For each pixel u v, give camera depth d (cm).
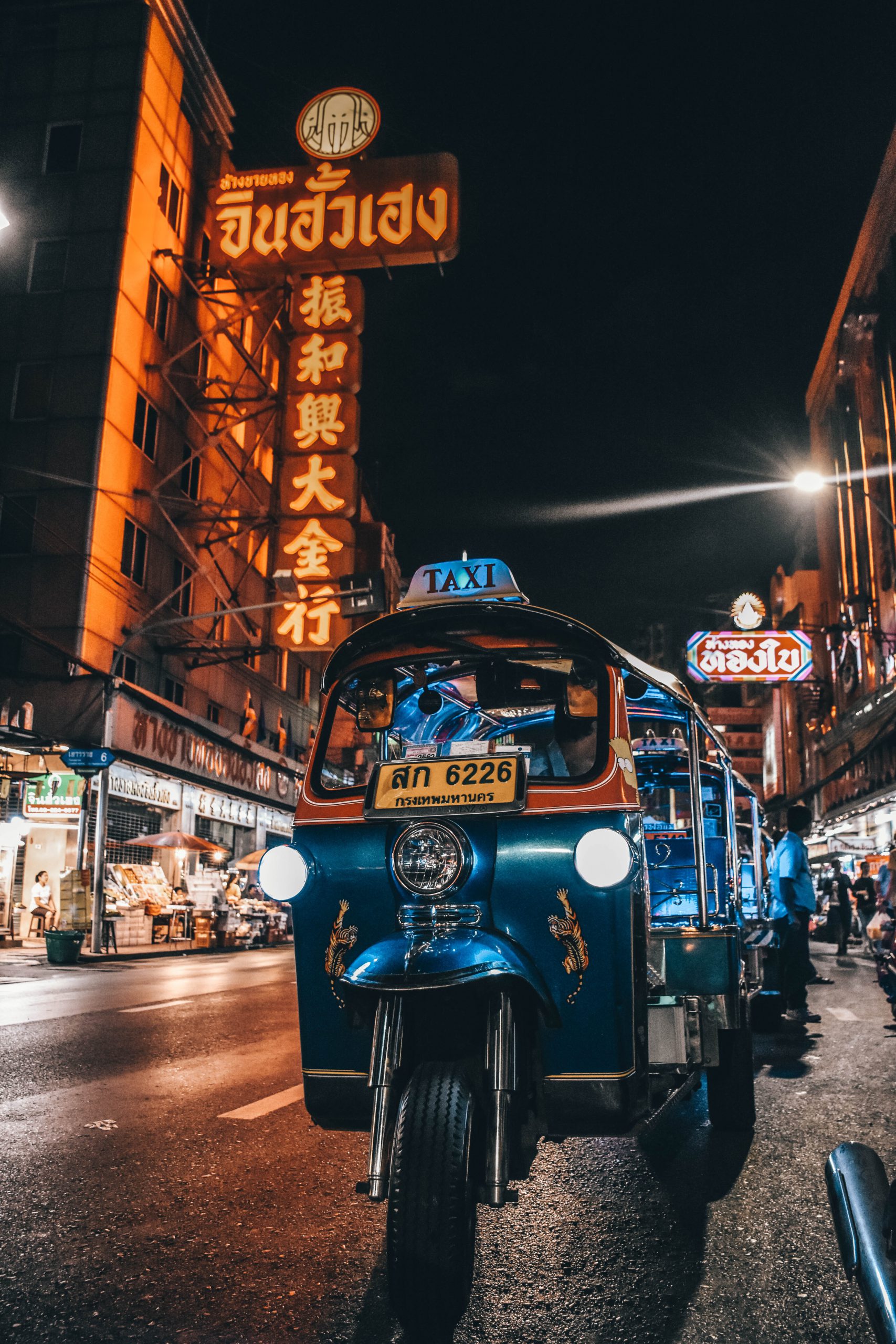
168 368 2636
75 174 2539
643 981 312
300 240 2528
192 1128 465
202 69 2914
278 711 3719
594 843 292
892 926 867
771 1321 261
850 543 5197
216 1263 298
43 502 2314
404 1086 283
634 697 400
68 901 1870
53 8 2669
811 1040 776
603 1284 286
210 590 2956
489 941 287
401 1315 247
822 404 5941
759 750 10119
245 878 2900
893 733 3947
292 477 2503
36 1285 278
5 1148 425
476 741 357
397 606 378
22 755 2098
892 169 4084
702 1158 431
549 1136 296
